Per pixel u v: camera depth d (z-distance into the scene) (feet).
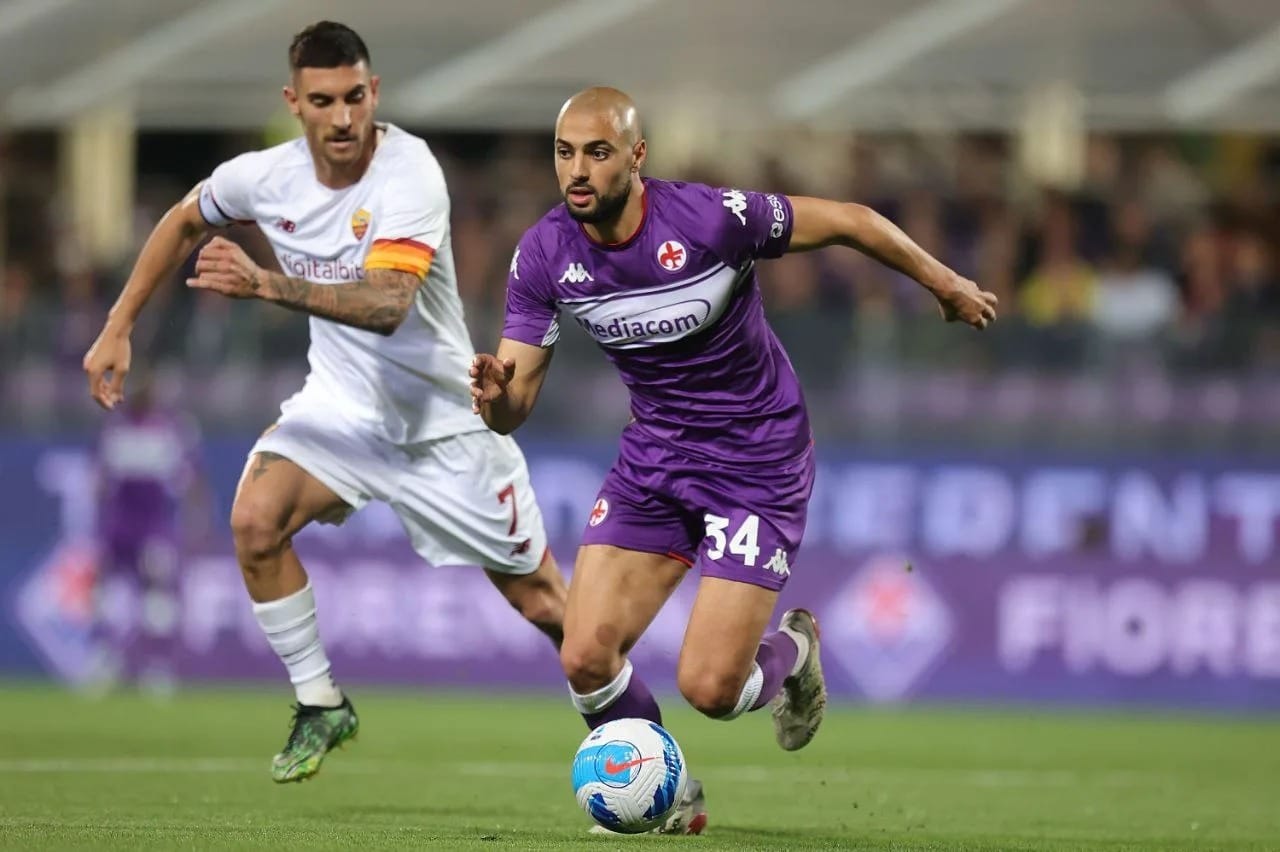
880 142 216.95
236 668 181.68
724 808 90.94
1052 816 91.35
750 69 192.85
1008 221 194.39
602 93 69.46
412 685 179.11
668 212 71.10
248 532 82.28
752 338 73.82
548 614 91.25
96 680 180.55
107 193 220.64
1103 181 214.28
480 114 192.65
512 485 87.76
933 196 197.77
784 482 74.69
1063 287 188.44
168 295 184.96
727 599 73.46
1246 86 189.47
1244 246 192.44
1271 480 174.09
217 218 85.56
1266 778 116.88
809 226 72.08
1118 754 132.77
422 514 87.10
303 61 79.10
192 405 180.86
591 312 72.69
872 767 119.34
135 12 202.39
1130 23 192.24
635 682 76.13
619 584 74.59
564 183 69.26
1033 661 176.55
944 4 194.59
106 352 85.25
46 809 80.69
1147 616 175.73
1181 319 178.70
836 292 187.73
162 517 180.45
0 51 200.34
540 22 196.03
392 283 80.02
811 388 176.96
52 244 214.07
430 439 86.02
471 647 179.42
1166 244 191.42
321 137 79.77
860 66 192.24
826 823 84.43
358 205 82.43
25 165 225.35
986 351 175.73
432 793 95.30
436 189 82.07
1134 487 175.22
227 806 84.58
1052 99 192.65
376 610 179.52
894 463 176.45
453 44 195.31
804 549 177.58
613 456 175.73
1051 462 175.73
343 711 82.94
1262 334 174.50
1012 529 176.24
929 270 72.64
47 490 183.42
